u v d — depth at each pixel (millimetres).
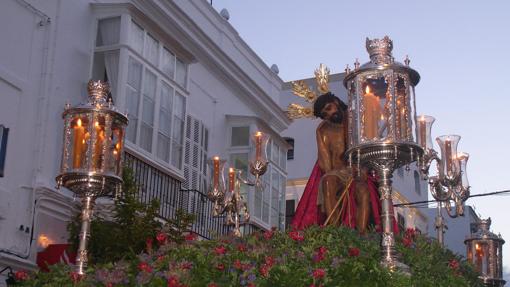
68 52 11766
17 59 10734
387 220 5449
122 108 11898
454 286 5664
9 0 10742
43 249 10547
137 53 12508
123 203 10102
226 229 14766
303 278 4766
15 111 10539
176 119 13742
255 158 8906
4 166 10094
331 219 8164
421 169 7793
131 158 12086
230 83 16797
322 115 8891
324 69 9328
